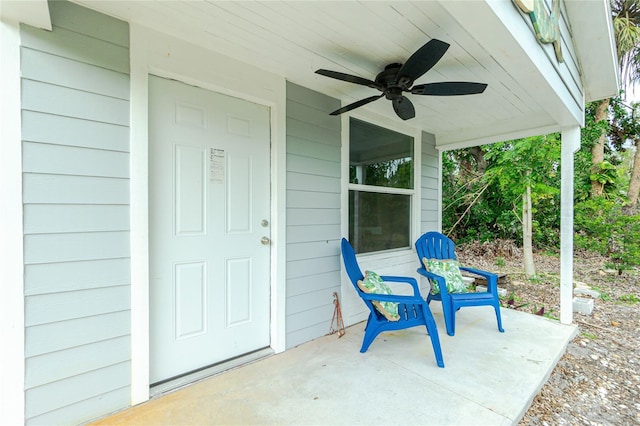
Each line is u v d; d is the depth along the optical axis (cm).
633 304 413
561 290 309
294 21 171
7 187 137
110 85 163
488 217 770
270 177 241
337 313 284
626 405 191
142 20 170
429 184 415
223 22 172
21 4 127
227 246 218
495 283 289
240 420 158
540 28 171
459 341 260
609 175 681
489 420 158
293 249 251
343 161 292
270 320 242
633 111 753
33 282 142
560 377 220
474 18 129
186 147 197
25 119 140
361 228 318
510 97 280
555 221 727
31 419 142
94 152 159
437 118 344
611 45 262
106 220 162
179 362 195
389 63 219
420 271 311
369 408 167
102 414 161
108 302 163
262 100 230
